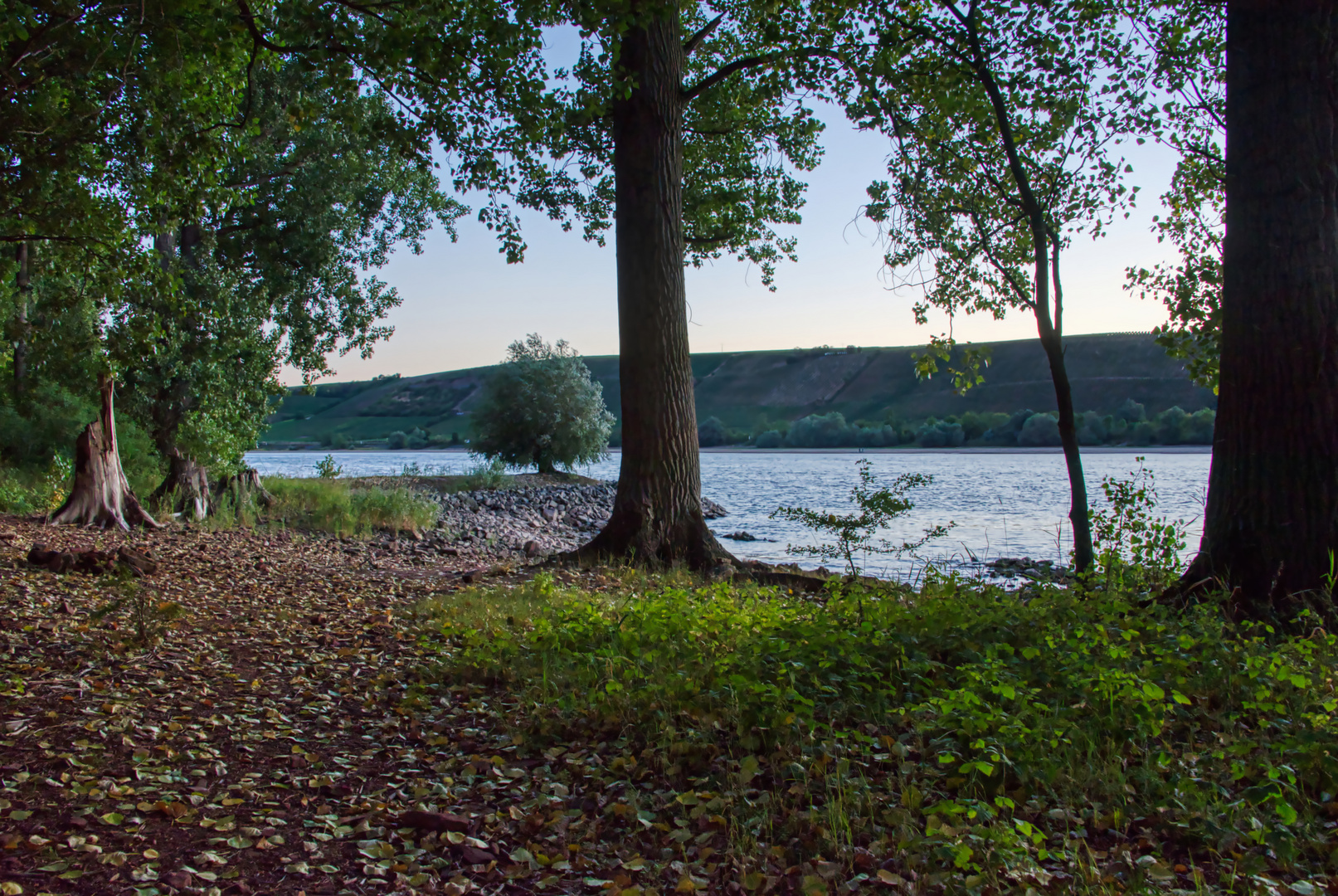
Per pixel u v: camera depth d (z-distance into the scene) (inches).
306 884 132.0
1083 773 153.4
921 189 448.8
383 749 193.3
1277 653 203.8
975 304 460.8
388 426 6688.0
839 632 226.5
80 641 270.7
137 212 536.4
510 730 200.1
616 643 252.7
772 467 2815.0
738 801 154.9
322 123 804.0
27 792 157.6
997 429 4266.7
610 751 186.1
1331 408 264.2
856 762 163.8
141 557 428.5
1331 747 148.3
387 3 376.2
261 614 340.2
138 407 725.3
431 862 139.5
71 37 412.8
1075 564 377.1
